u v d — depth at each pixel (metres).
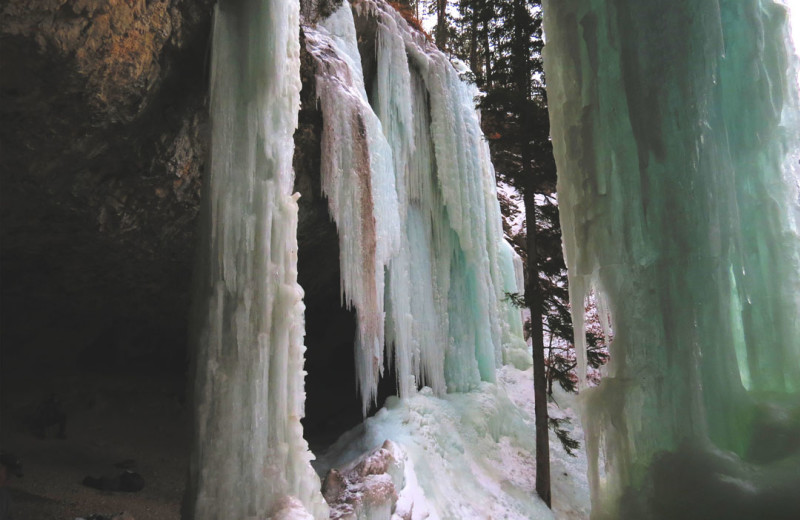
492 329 13.23
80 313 9.77
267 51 6.51
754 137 5.43
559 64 6.61
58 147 5.68
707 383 5.00
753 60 5.48
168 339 11.49
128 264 8.36
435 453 9.77
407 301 10.77
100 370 10.80
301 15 9.91
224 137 6.27
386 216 9.83
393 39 11.28
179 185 7.09
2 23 4.35
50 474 7.56
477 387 12.03
